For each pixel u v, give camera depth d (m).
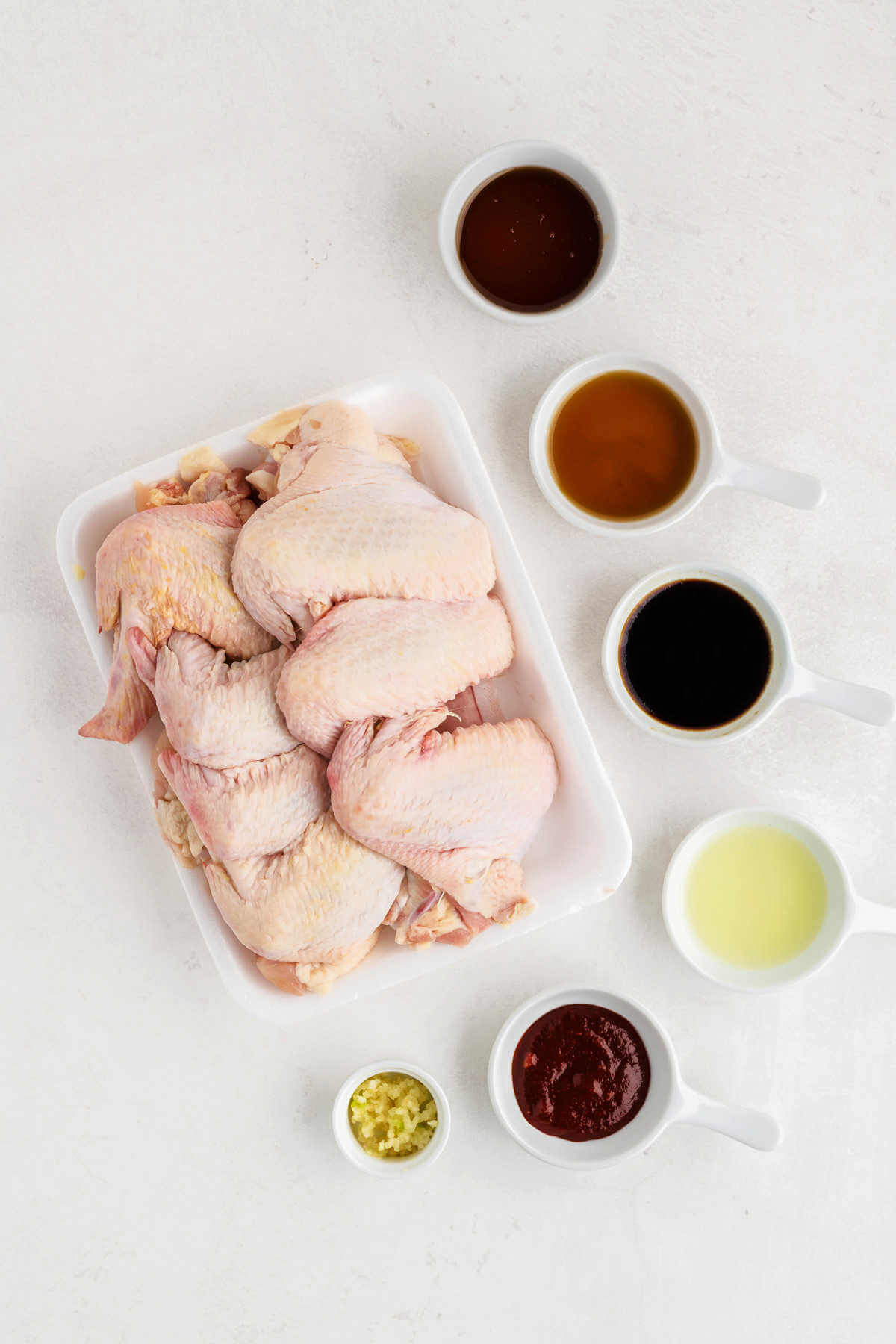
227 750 0.89
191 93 0.99
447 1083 1.00
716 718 0.96
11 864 1.01
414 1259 1.01
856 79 0.98
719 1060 1.00
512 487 0.99
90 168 0.99
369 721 0.89
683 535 0.99
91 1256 1.01
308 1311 1.01
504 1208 1.00
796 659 0.99
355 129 0.99
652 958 1.00
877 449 0.99
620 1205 1.00
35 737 1.00
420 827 0.89
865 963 1.00
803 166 0.99
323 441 0.92
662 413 0.96
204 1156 1.01
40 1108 1.01
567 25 0.98
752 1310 1.00
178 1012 1.01
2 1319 1.01
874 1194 1.00
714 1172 1.00
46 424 1.00
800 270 0.99
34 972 1.01
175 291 1.00
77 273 1.00
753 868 0.98
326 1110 1.00
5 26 0.99
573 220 0.96
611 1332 1.00
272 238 0.99
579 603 0.99
